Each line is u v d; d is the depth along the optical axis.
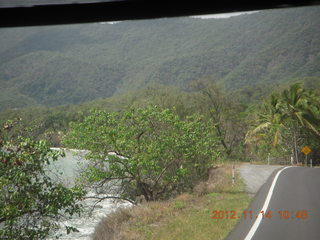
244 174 23.08
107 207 19.17
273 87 77.62
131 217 12.63
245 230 9.91
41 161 9.55
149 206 13.68
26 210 9.59
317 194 15.53
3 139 9.46
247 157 46.62
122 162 17.59
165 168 18.86
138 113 19.03
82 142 16.67
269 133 44.62
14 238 9.55
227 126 43.53
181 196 15.55
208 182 20.69
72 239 13.77
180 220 11.45
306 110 43.53
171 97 39.53
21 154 9.04
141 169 18.00
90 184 17.55
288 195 15.30
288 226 10.28
